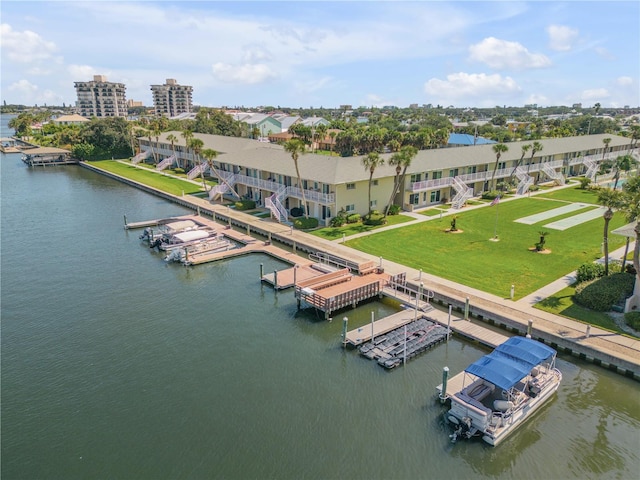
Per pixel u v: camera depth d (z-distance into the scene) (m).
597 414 22.69
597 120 167.38
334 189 51.53
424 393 24.19
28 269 42.50
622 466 19.45
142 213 63.47
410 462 19.56
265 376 25.75
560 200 64.94
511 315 30.05
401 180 58.47
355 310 34.00
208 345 29.14
